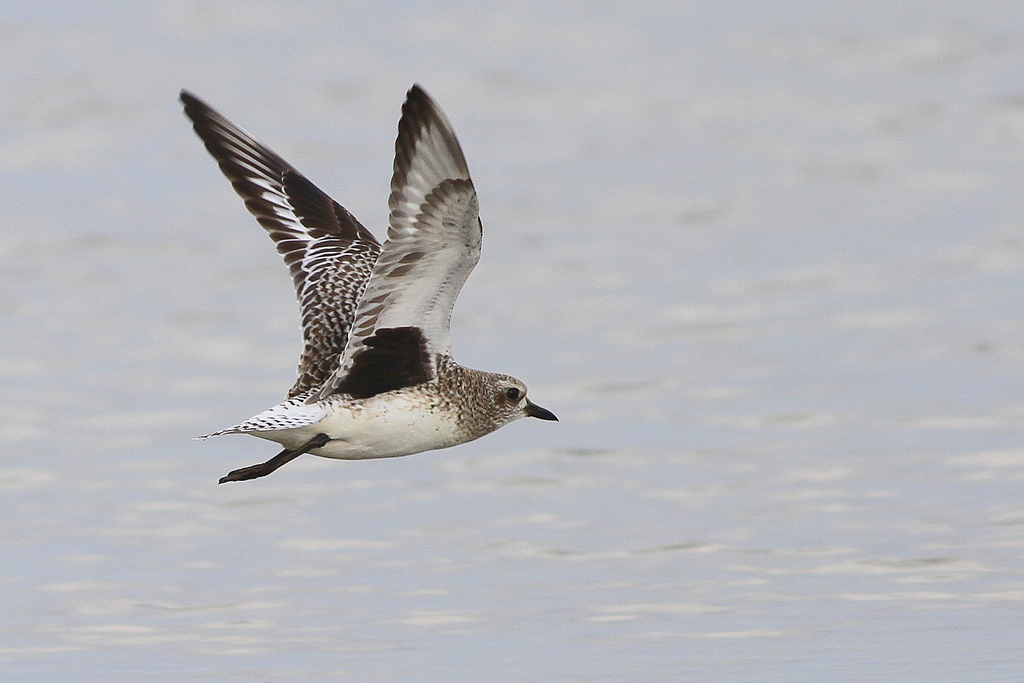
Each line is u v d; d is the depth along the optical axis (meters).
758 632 12.42
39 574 14.03
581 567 14.05
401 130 9.04
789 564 13.96
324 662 11.96
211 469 16.94
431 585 13.70
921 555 14.03
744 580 13.63
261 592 13.59
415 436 10.02
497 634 12.48
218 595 13.53
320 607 13.22
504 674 11.59
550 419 10.80
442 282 9.61
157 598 13.49
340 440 9.84
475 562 14.22
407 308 9.70
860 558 14.02
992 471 16.09
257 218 11.02
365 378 9.88
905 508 15.22
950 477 15.99
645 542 14.63
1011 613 12.61
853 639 12.16
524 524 15.21
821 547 14.32
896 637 12.21
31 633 12.71
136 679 11.73
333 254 10.81
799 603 13.02
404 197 9.15
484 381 10.43
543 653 12.05
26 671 11.91
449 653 12.09
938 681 11.28
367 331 9.70
